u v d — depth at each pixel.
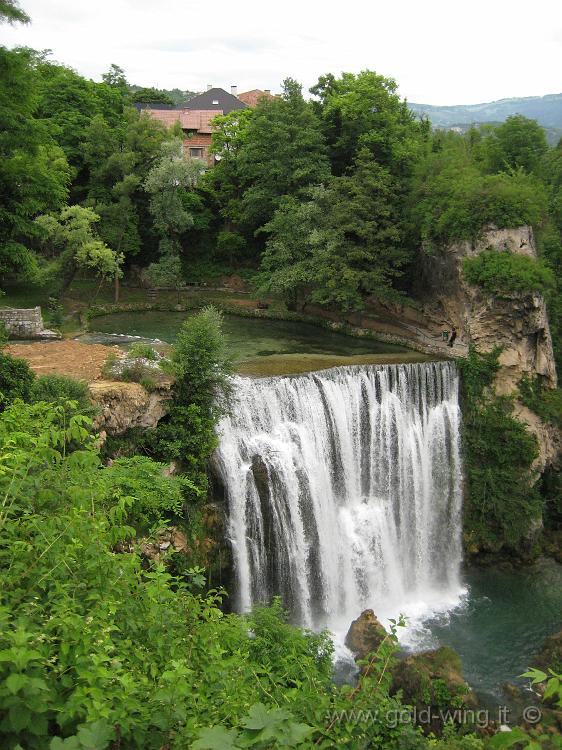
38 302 49.41
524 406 39.09
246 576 30.14
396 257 45.16
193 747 5.37
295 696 9.28
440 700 24.03
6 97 31.44
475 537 38.00
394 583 36.03
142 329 47.41
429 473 38.03
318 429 33.56
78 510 9.48
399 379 36.59
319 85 57.00
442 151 47.59
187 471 27.59
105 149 57.97
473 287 39.31
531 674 6.06
